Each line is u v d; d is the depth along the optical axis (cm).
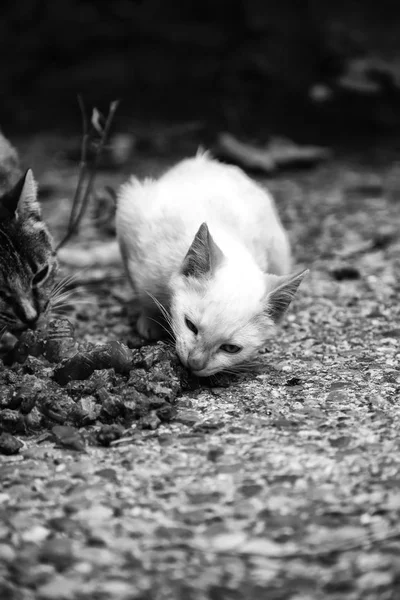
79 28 252
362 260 142
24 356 112
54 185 188
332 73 230
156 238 115
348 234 153
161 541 93
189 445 102
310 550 92
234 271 109
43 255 118
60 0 254
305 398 108
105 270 141
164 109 236
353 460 99
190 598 89
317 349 117
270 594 90
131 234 118
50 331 113
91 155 208
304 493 96
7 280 114
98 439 102
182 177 122
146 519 95
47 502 96
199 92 238
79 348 111
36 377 108
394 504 95
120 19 254
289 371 113
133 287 119
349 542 92
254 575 91
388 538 92
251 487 97
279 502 96
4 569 91
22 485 98
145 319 120
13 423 104
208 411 106
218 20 253
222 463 99
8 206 117
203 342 108
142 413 105
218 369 108
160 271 114
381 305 127
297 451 100
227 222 116
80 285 135
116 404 104
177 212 115
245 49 241
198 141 222
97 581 90
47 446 102
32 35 252
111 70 245
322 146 221
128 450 101
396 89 220
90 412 104
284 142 211
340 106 225
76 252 144
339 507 95
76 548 92
